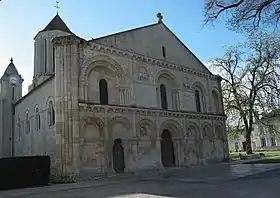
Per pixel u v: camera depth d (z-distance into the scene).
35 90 29.64
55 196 13.74
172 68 31.34
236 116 41.81
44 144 25.52
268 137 84.56
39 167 19.41
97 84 24.19
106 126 23.00
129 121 24.95
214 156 33.88
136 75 27.03
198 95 34.91
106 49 24.86
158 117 27.75
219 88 38.09
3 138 37.41
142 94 27.06
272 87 38.22
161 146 29.55
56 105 21.17
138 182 18.06
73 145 20.48
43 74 36.06
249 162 31.95
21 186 18.42
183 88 32.12
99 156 22.19
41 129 26.67
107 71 25.22
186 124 30.91
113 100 25.14
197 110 34.12
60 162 20.14
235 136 45.81
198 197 11.44
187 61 34.03
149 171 25.44
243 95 40.91
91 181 19.81
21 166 18.73
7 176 18.03
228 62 42.72
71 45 22.30
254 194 11.56
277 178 16.75
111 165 22.75
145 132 26.56
